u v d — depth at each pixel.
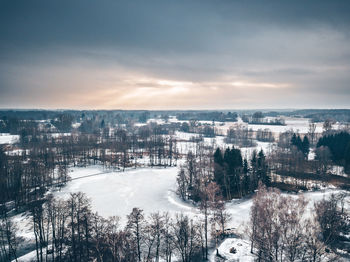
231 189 129.38
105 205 118.12
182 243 73.56
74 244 75.56
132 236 76.75
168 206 116.56
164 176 166.88
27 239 88.50
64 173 154.12
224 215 88.56
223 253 73.94
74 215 83.94
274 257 59.84
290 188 124.31
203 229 88.19
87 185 147.62
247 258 70.25
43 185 140.25
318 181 136.50
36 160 169.62
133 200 124.56
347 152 154.75
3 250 81.00
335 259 59.47
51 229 92.75
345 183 131.62
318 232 63.38
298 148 197.50
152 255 76.56
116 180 157.38
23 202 119.56
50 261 74.94
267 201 64.19
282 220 57.25
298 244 56.78
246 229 74.12
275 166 161.00
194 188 128.75
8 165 150.75
